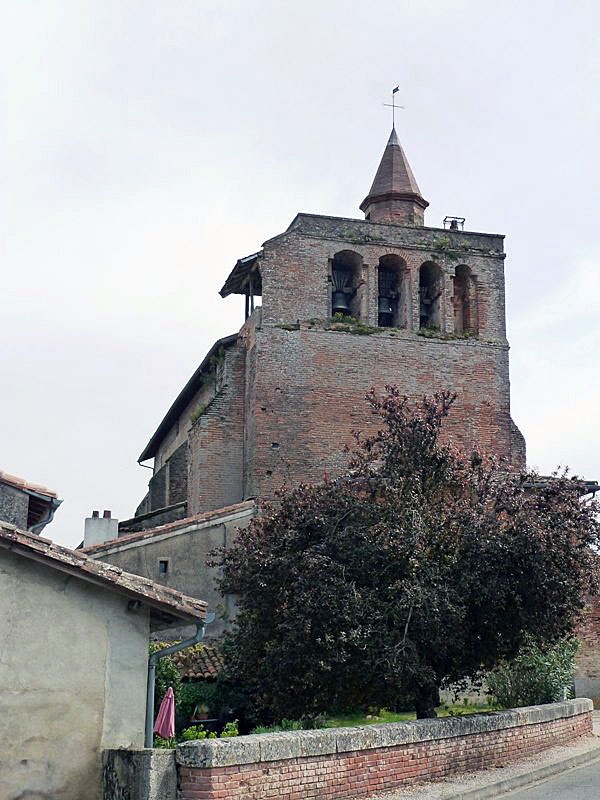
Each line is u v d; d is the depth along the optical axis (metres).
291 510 19.69
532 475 19.36
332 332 35.44
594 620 31.00
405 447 19.34
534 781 16.33
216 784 11.34
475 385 36.38
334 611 17.09
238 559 19.70
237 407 36.34
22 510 19.55
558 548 17.92
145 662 13.66
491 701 27.72
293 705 18.83
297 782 12.47
